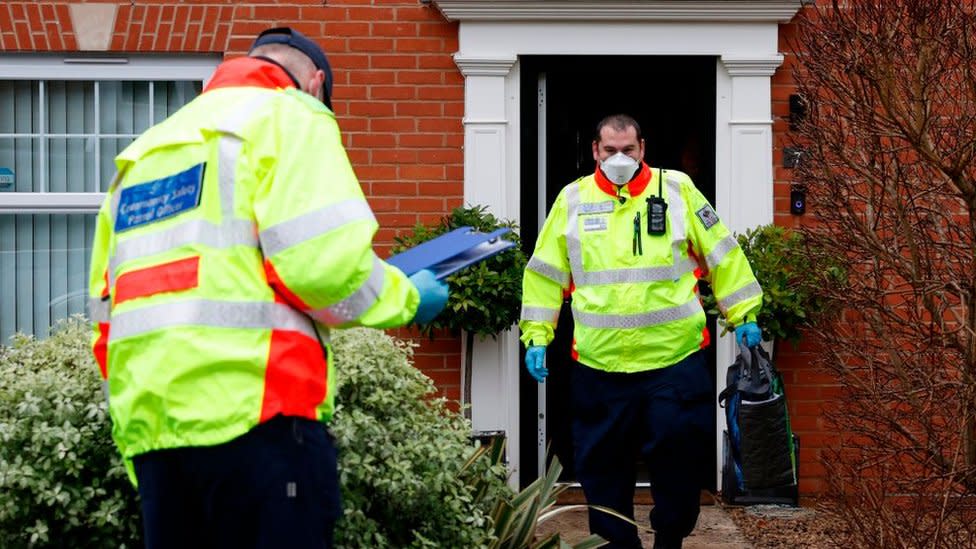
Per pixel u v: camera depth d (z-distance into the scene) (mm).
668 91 7895
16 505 4227
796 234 7246
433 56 7586
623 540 5906
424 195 7586
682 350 5863
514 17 7523
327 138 3320
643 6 7496
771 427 6539
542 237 6102
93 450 4363
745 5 7488
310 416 3273
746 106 7613
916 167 6195
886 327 5918
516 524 5227
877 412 5648
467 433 5074
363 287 3223
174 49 7508
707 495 7703
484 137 7574
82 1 7496
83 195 7676
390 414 4789
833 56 6059
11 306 7766
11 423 4305
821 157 6137
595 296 5898
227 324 3219
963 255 5816
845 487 6336
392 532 4703
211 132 3324
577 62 7691
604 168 5891
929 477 5273
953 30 5754
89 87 7695
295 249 3170
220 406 3188
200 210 3289
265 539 3213
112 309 3406
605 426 5906
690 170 7867
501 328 7246
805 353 7598
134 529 4375
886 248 5883
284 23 7527
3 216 7754
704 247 5945
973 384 5250
